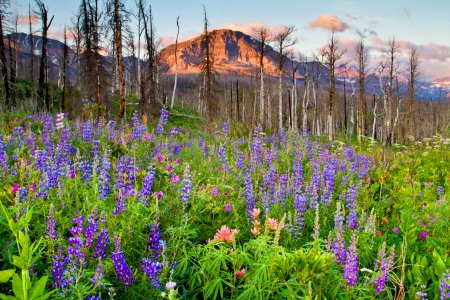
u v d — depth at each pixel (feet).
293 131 45.91
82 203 15.24
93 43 80.64
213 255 12.60
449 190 25.30
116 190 16.52
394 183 25.93
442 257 12.88
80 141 28.40
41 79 88.58
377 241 15.17
